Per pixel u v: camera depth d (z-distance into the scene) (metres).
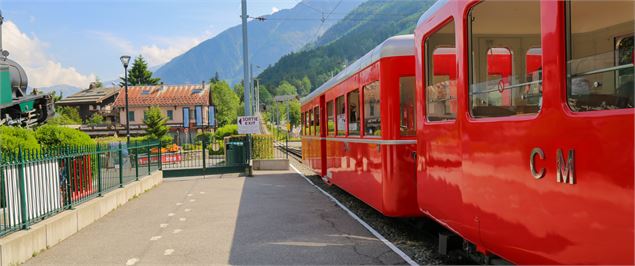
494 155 3.97
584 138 2.88
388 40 7.26
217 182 15.66
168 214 9.79
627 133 2.54
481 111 4.26
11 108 14.97
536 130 3.37
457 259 5.84
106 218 9.41
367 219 8.86
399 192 7.04
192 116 65.88
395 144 7.04
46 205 7.45
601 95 2.80
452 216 4.88
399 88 7.08
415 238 7.19
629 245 2.52
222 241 7.30
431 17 5.43
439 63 5.27
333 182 11.59
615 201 2.62
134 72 88.62
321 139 13.32
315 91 14.43
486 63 4.15
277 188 13.80
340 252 6.48
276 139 62.94
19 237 6.21
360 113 8.70
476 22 4.31
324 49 187.62
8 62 14.65
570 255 3.01
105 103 78.06
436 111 5.36
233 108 111.62
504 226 3.81
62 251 6.84
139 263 6.18
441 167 5.16
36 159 7.13
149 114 45.69
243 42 18.89
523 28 3.63
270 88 185.00
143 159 14.33
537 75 3.45
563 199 3.07
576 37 3.01
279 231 7.92
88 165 9.42
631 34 2.63
